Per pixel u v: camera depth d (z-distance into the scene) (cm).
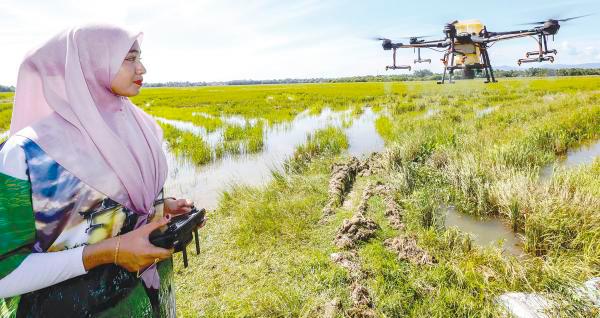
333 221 501
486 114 1437
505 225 509
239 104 3147
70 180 113
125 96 137
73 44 122
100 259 114
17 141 108
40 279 106
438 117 1430
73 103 117
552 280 336
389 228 474
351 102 2789
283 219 510
